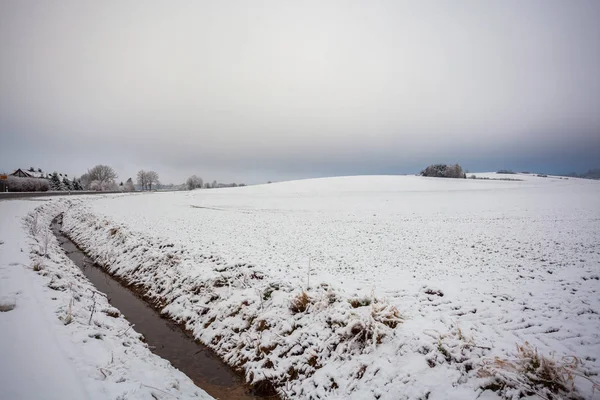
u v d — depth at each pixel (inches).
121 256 495.5
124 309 346.3
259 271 367.2
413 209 1061.8
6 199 1195.3
